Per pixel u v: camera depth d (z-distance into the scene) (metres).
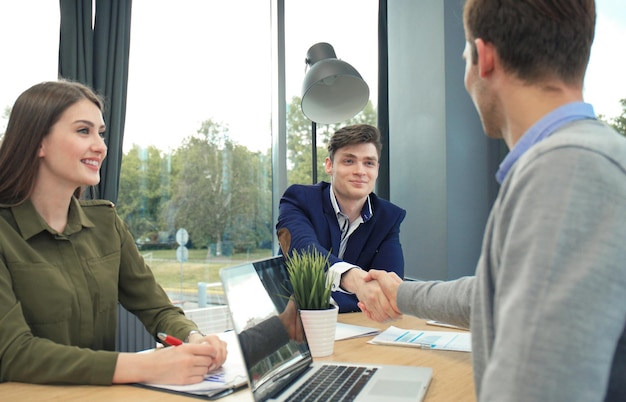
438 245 2.67
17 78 3.23
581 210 0.53
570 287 0.50
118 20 3.40
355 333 1.48
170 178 3.72
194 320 1.80
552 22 0.65
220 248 3.87
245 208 3.95
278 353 1.03
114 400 0.97
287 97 3.93
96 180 1.43
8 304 1.19
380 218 2.15
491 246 0.64
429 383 1.04
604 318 0.50
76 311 1.37
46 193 1.40
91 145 1.40
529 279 0.53
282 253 1.96
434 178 2.71
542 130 0.65
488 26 0.69
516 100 0.68
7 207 1.34
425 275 2.78
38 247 1.35
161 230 3.69
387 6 3.36
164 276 3.71
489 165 2.81
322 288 1.27
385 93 3.40
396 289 1.31
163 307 1.57
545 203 0.54
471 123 2.74
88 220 1.49
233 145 3.91
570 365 0.48
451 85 2.65
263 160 4.01
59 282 1.33
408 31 2.95
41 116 1.36
